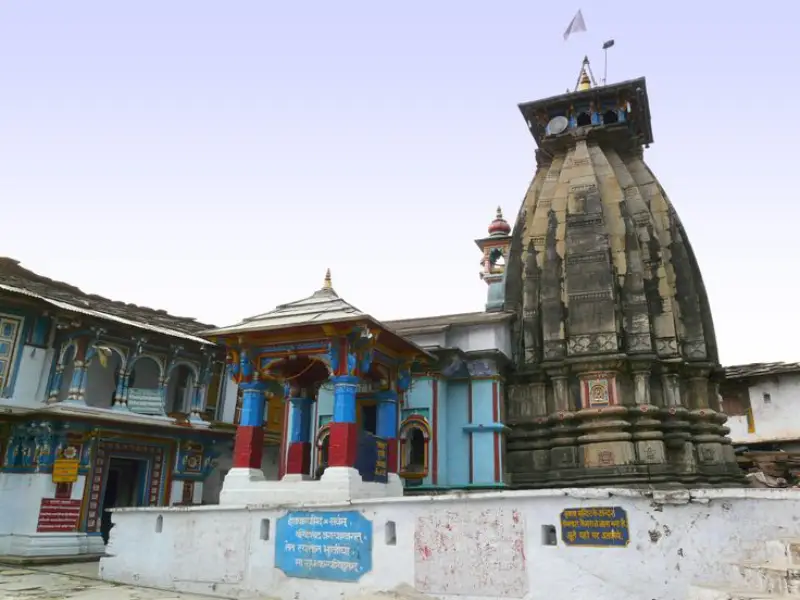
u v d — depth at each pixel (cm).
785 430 2831
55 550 1689
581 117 2627
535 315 2197
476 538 978
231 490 1348
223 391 2295
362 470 1368
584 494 916
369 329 1314
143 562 1339
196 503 2116
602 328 2023
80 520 1778
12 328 1794
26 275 2025
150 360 2206
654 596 847
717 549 834
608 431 1911
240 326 1452
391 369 1529
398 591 1012
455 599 968
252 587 1177
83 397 1841
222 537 1244
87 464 1816
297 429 1608
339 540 1103
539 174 2630
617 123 2494
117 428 1877
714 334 2188
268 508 1202
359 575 1067
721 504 852
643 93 2494
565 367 2027
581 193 2302
